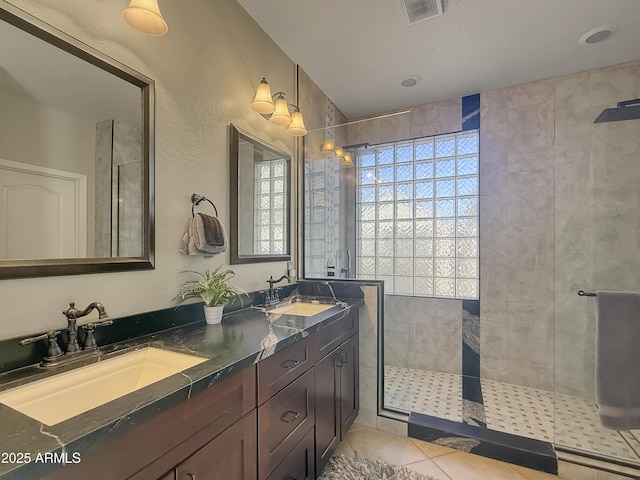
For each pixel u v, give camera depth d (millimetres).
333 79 2566
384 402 2223
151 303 1303
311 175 2566
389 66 2383
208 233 1460
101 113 1143
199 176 1545
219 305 1481
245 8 1827
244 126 1864
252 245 1929
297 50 2193
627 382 1812
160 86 1353
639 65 2303
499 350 2732
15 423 626
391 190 3090
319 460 1517
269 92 1794
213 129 1634
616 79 2365
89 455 593
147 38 1303
